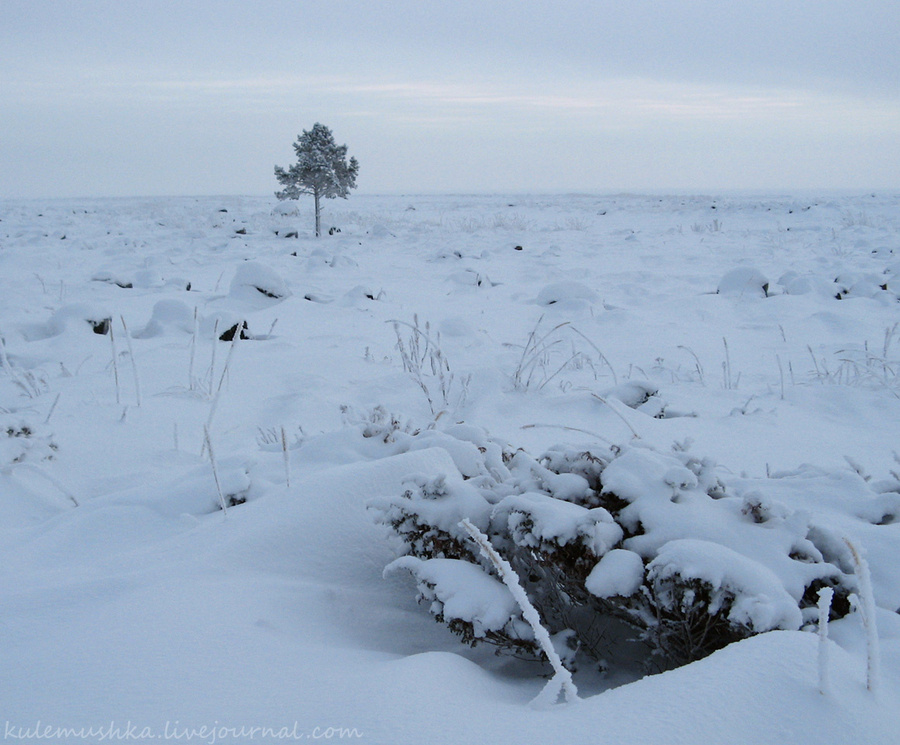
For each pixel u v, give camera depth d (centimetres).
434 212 4316
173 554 283
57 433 507
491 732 157
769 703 161
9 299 1198
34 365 779
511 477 308
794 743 152
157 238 2352
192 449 515
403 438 399
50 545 322
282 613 238
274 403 634
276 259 1856
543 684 222
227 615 222
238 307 1167
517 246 2072
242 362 778
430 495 272
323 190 2458
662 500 256
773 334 993
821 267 1617
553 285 1234
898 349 886
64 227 2747
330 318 1109
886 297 1200
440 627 259
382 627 253
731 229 2650
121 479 442
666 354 880
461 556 263
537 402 635
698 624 220
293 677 184
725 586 211
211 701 171
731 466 492
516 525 247
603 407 610
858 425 602
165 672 183
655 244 2156
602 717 160
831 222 2673
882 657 192
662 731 154
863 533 290
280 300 1220
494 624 219
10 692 175
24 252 1883
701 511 253
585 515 239
